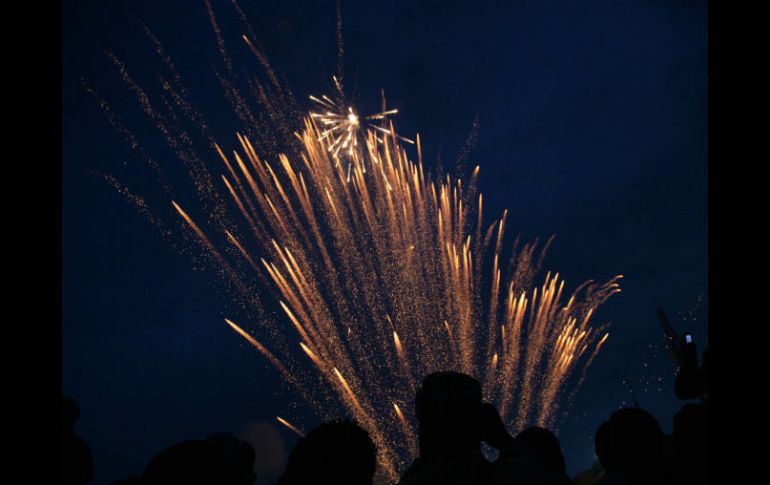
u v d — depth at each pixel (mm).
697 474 2951
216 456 2293
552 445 3080
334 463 2107
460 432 2250
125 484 2354
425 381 2439
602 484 2975
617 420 3027
